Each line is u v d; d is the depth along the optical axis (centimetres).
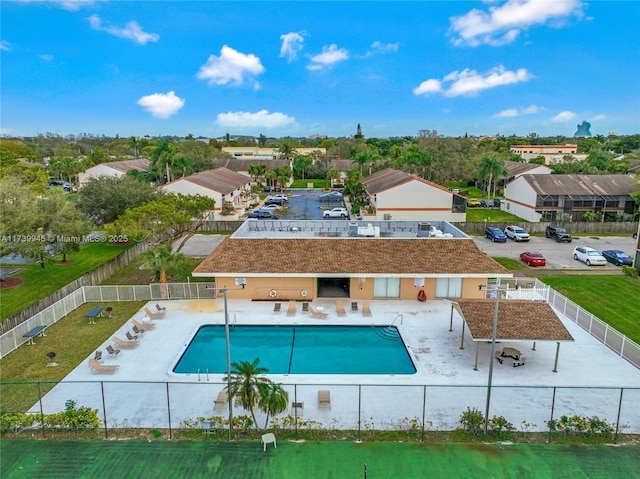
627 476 1631
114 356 2562
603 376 2347
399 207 6575
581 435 1848
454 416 1998
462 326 2866
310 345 2766
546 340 2298
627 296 3591
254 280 3422
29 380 2300
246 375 1841
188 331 2897
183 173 9138
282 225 4347
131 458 1725
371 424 1931
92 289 3466
